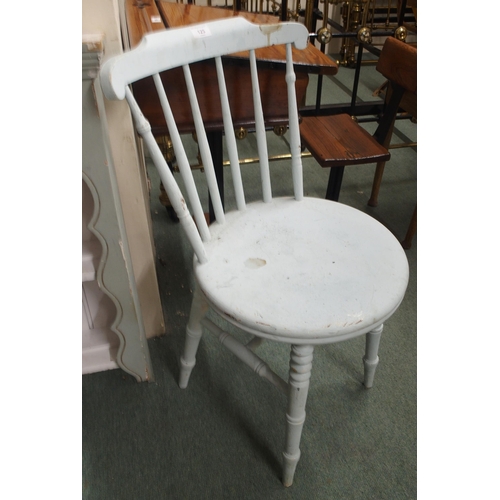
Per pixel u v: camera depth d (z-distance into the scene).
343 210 0.91
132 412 1.04
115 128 0.88
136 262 1.08
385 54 1.46
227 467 0.94
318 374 1.13
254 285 0.73
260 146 0.89
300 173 0.92
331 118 1.49
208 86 0.92
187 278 1.41
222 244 0.82
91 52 0.63
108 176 0.75
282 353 1.18
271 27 0.80
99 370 1.04
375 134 1.59
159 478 0.92
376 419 1.03
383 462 0.95
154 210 1.71
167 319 1.28
